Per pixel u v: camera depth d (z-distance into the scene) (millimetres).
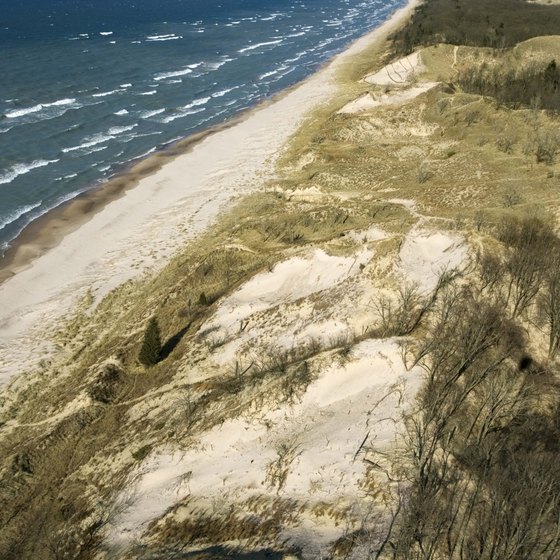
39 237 60250
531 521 18406
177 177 73375
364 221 56281
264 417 34406
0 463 36031
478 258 41969
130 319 48375
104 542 30031
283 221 58375
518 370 33750
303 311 43656
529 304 37688
